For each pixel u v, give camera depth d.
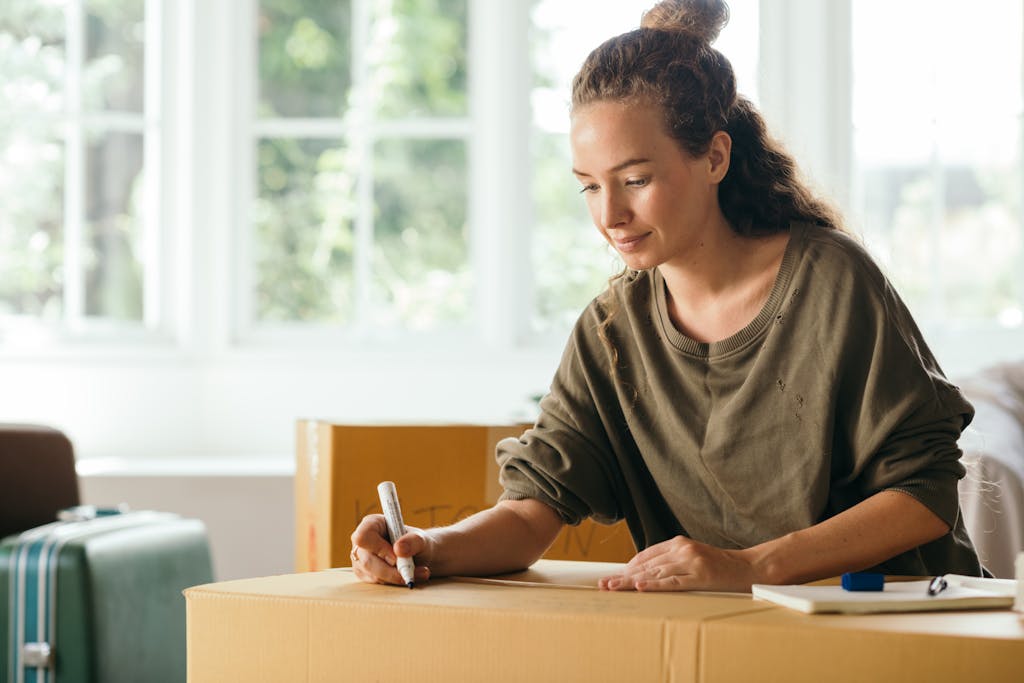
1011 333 3.86
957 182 3.87
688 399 1.52
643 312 1.55
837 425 1.45
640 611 1.08
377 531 1.32
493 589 1.25
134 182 3.76
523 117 3.79
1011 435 2.93
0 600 2.27
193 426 3.74
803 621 1.03
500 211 3.77
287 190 3.81
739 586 1.26
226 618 1.19
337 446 1.94
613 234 1.42
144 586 2.43
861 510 1.36
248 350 3.73
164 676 2.49
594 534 2.05
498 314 3.77
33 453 2.49
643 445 1.55
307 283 3.81
